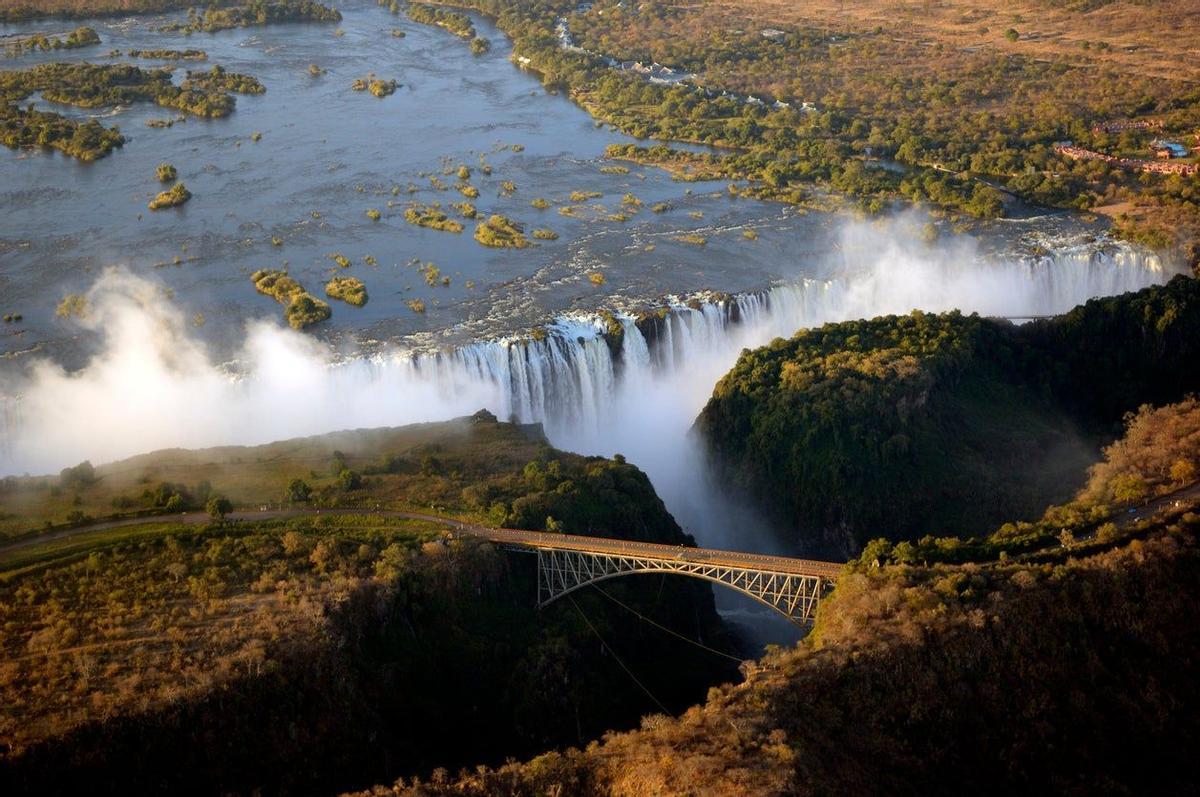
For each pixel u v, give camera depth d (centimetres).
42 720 17288
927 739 17775
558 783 16775
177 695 17762
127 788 17212
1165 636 19300
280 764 18000
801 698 17650
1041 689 18450
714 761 16275
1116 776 17938
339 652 19038
